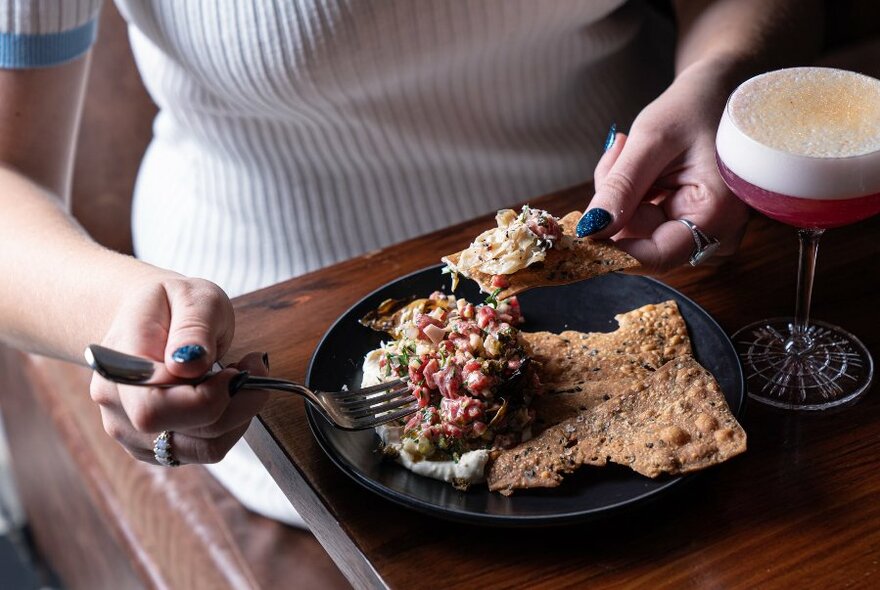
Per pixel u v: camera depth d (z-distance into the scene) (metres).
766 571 0.63
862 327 0.76
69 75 0.91
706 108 0.81
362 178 1.01
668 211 0.81
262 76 0.91
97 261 0.75
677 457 0.66
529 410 0.71
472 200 1.04
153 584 0.96
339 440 0.70
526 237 0.73
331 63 0.91
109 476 1.05
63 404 1.13
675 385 0.70
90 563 1.30
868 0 1.15
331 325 0.79
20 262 0.77
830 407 0.71
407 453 0.69
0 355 1.40
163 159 1.09
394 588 0.64
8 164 0.88
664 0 1.19
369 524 0.67
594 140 1.08
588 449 0.67
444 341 0.72
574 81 1.05
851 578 0.62
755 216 0.86
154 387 0.65
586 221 0.74
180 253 1.05
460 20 0.92
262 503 0.97
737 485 0.67
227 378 0.65
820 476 0.67
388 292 0.80
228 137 0.99
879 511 0.65
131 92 1.16
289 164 1.00
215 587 0.95
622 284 0.80
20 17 0.86
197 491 1.02
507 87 1.00
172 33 0.93
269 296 0.84
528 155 1.04
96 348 0.62
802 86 0.71
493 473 0.67
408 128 0.98
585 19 0.97
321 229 1.02
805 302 0.74
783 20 0.93
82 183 1.17
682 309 0.77
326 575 0.94
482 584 0.64
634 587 0.63
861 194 0.67
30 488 1.54
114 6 1.14
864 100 0.69
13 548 1.71
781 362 0.74
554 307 0.80
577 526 0.66
